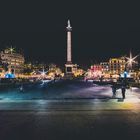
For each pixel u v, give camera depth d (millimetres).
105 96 43781
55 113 22156
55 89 67000
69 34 182125
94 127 15484
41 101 34781
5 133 13836
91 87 78250
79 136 13016
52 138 12578
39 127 15570
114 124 16500
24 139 12383
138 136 12969
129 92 56625
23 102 33406
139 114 21297
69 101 34750
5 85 94625
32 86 86000
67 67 187000
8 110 24484
